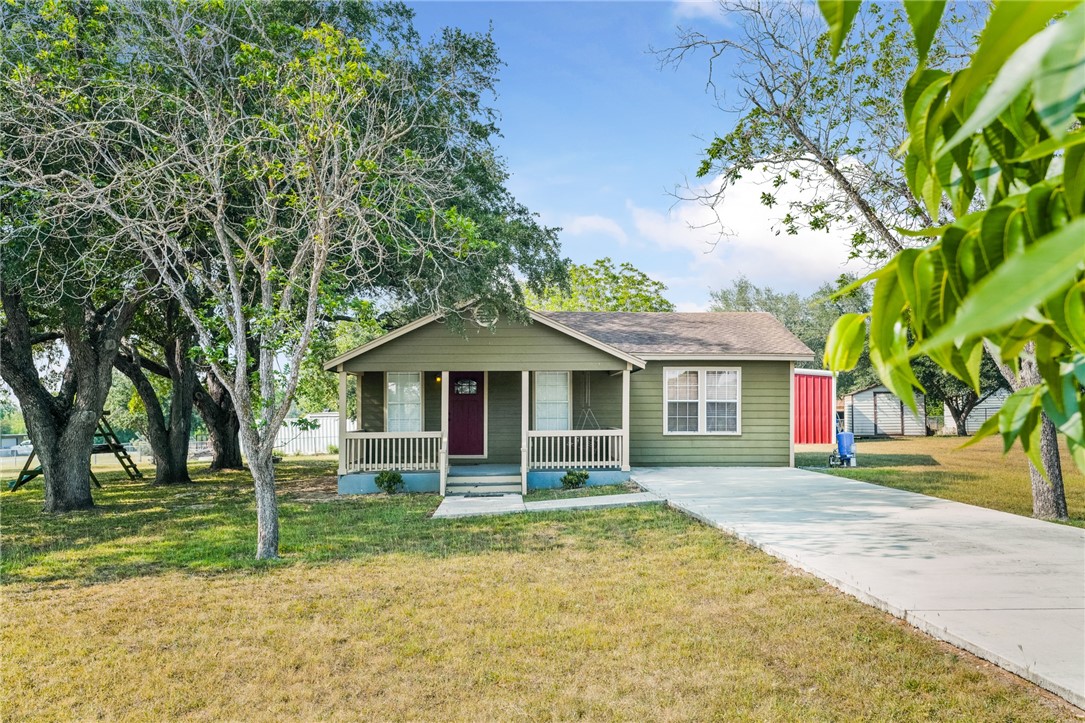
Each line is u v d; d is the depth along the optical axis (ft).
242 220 36.01
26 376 44.91
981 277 2.54
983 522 31.86
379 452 53.83
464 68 37.99
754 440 57.26
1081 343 2.50
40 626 20.24
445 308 40.91
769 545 27.07
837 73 31.86
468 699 15.28
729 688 15.38
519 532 32.76
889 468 58.34
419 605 21.61
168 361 63.36
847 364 3.25
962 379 2.95
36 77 28.66
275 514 29.14
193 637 19.20
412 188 31.58
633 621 19.66
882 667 16.12
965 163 3.23
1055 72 1.63
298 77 27.35
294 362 28.45
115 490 56.59
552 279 47.55
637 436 57.21
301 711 14.89
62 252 36.06
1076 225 1.48
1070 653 15.78
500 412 56.54
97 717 14.76
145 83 29.84
